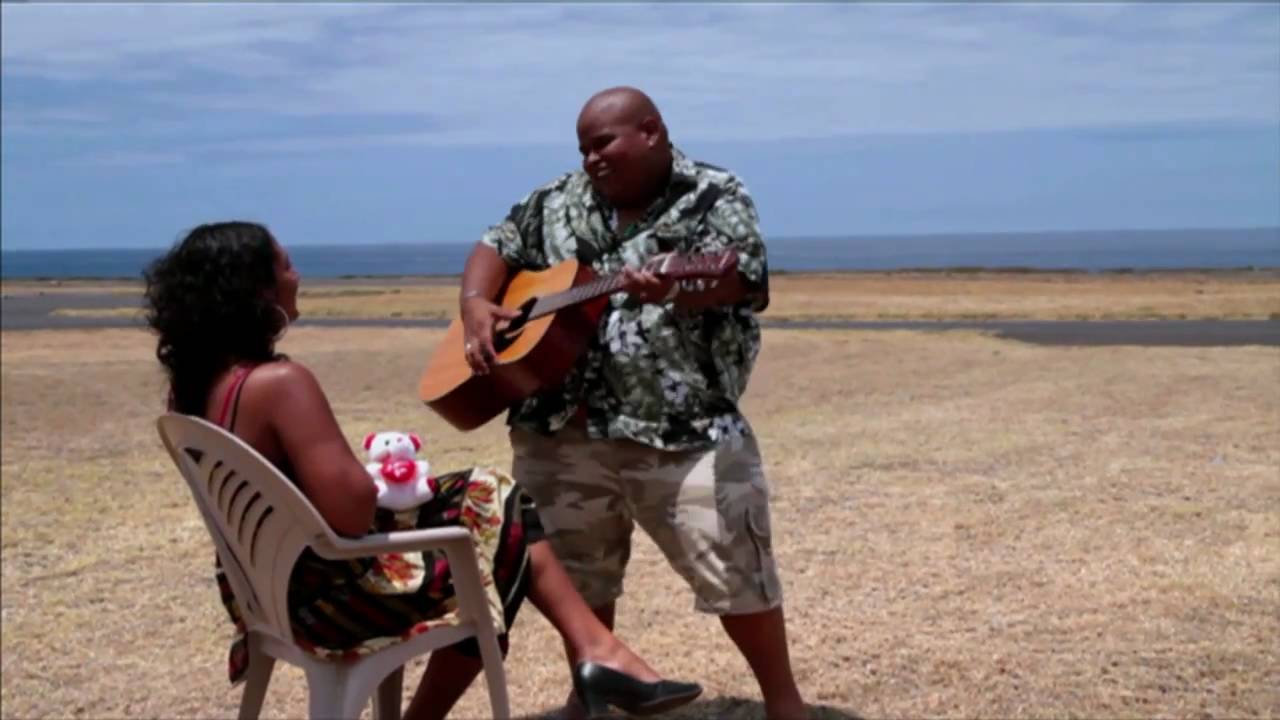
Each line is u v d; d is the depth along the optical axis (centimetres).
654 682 346
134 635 588
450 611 341
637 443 407
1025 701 473
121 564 706
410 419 1241
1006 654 517
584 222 422
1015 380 1389
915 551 673
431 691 389
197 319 330
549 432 418
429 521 356
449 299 4431
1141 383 1280
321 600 336
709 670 521
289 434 327
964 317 2719
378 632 336
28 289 7238
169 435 341
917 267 11488
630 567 677
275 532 322
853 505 783
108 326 2991
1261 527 661
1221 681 479
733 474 406
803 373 1543
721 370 406
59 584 670
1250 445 845
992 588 604
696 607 415
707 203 405
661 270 374
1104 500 754
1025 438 987
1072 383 1330
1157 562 622
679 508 406
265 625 347
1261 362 855
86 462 1026
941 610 576
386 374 1661
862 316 2827
